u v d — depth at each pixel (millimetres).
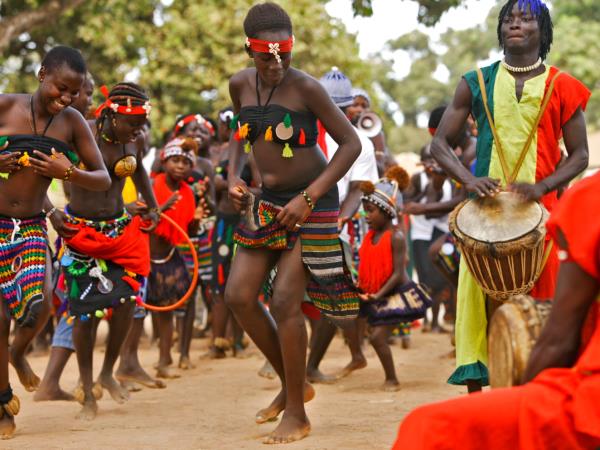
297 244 6340
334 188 6488
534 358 3666
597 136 37688
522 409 3471
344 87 9914
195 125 11836
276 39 6090
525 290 5867
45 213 6789
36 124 6523
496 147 6246
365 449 5945
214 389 8961
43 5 21547
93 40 29625
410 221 15555
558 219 3596
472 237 5801
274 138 6305
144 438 6512
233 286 6402
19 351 6996
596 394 3424
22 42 30719
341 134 6332
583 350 3717
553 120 6191
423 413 3541
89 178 6566
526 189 5898
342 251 6492
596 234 3521
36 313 6465
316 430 6637
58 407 7984
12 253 6531
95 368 10766
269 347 6590
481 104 6320
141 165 8008
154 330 13023
